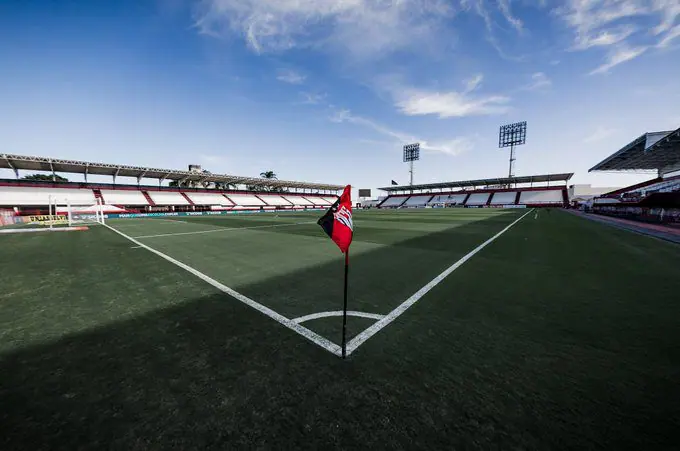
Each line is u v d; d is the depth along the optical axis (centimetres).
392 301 379
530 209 4644
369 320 316
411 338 271
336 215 229
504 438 150
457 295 400
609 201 2791
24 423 166
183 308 359
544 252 739
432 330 288
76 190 3638
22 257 725
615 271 529
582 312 330
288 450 145
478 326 296
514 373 210
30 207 3112
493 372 212
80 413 174
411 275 518
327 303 375
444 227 1500
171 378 210
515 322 305
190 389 197
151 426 163
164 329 297
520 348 248
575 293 402
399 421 164
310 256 718
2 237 1198
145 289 442
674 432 151
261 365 226
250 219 2455
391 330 289
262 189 6119
